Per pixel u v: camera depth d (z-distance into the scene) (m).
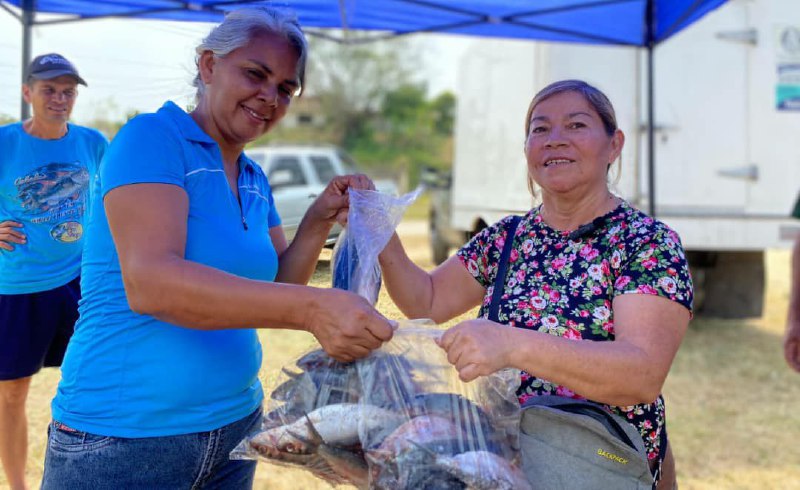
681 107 6.24
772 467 4.00
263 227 2.11
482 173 7.71
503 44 7.14
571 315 1.91
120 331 1.82
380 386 1.66
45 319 3.31
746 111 6.25
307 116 32.06
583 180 1.96
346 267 2.07
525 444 1.76
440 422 1.62
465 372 1.58
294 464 1.74
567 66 5.96
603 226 1.95
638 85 5.91
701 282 7.10
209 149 1.92
